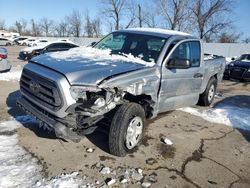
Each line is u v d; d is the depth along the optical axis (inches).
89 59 190.5
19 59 726.5
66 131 156.9
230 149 209.3
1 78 402.9
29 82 176.6
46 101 163.8
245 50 1547.7
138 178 156.7
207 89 306.3
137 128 182.1
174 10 1624.0
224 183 162.9
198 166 178.4
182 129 238.5
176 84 223.3
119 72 173.8
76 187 142.7
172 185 154.4
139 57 212.5
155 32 237.8
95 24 2647.6
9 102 271.9
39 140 189.2
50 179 147.1
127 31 247.1
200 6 1630.2
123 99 180.4
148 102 197.3
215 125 258.8
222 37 1958.7
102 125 182.4
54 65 172.4
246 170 181.0
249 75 541.3
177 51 224.7
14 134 195.2
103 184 147.7
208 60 300.7
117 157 176.4
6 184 139.5
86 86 158.9
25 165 157.5
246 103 364.5
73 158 170.4
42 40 1761.8
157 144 202.2
